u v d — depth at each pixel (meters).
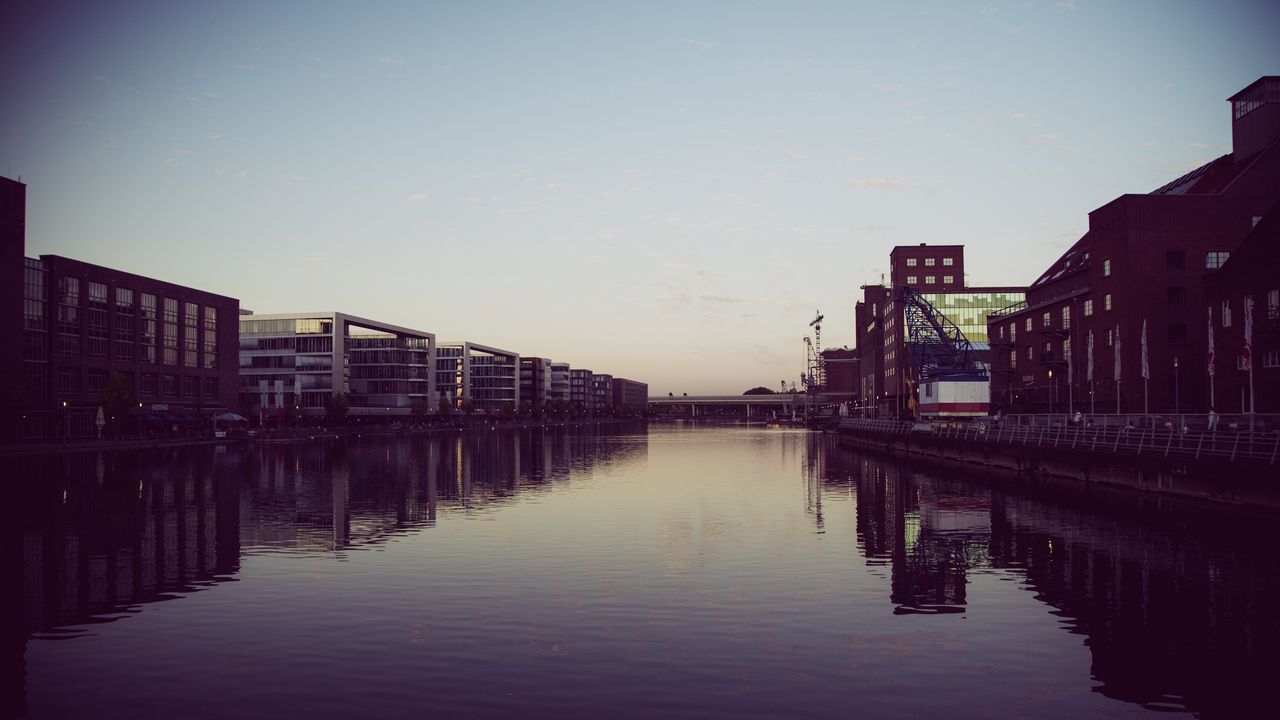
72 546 29.84
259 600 21.70
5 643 18.14
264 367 173.00
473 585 23.38
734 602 21.47
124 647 17.80
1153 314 73.56
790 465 74.12
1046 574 24.91
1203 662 16.77
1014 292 153.12
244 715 14.08
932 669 16.31
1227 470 36.84
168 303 125.25
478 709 14.26
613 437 155.50
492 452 95.38
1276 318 56.69
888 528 34.25
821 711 14.20
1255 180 73.69
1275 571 25.16
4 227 92.81
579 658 16.92
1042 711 14.27
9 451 81.31
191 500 43.94
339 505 41.97
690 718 13.88
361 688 15.27
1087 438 55.41
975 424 79.62
